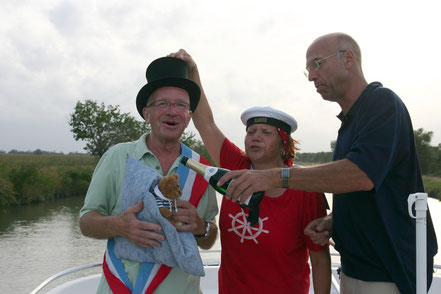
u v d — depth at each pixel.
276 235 2.07
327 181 1.71
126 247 1.71
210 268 3.62
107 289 1.74
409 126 1.93
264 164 2.30
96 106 31.09
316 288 2.23
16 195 21.84
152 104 1.87
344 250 2.04
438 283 3.32
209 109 2.59
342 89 2.07
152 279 1.67
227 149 2.53
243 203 1.79
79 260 10.35
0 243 12.26
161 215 1.56
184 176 1.89
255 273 2.11
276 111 2.20
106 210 1.83
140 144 1.90
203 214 1.95
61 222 16.50
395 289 1.87
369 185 1.69
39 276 8.70
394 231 1.87
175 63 1.93
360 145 1.74
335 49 2.02
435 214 15.82
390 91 1.89
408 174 1.91
